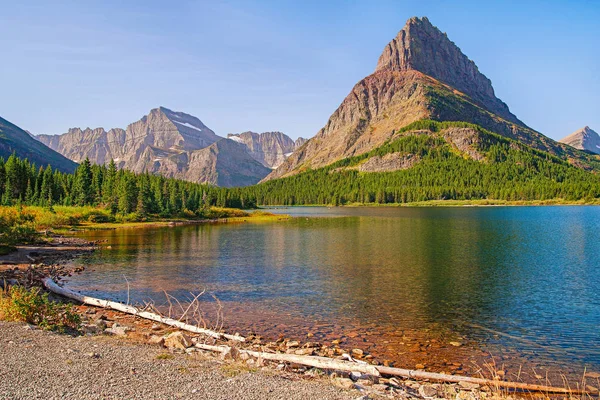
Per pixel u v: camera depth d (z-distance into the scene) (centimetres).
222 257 5862
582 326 2812
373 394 1599
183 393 1387
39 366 1540
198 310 3089
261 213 17988
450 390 1767
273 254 6181
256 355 1986
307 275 4541
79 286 3869
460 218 14662
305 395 1469
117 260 5500
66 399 1262
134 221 12875
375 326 2769
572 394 1814
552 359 2245
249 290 3809
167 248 6850
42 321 2209
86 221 11775
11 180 14600
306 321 2870
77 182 14912
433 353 2306
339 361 1902
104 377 1475
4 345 1775
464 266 5106
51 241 7262
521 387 1862
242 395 1415
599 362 2208
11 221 8438
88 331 2252
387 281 4231
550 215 15638
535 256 5903
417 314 3077
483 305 3325
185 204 16325
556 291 3809
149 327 2548
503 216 15425
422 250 6569
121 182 14212
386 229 10575
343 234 9406
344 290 3812
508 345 2452
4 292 2695
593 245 7081
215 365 1755
